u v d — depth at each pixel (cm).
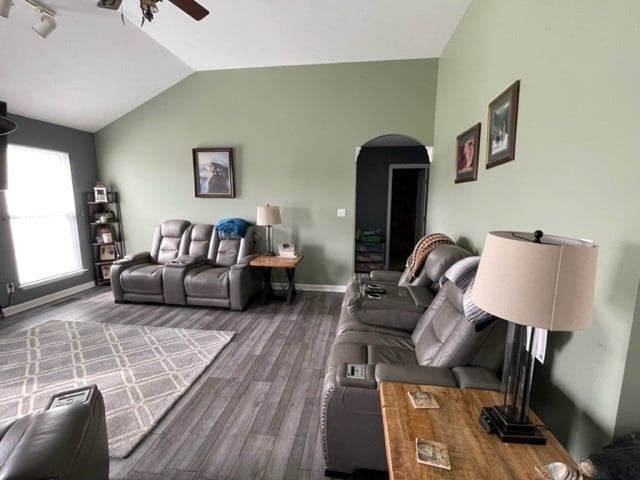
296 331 319
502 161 195
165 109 443
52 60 308
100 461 125
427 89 395
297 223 443
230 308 376
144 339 299
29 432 105
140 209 470
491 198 216
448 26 311
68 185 431
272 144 432
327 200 433
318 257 447
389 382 137
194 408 204
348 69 404
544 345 123
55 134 408
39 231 399
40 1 249
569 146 133
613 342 106
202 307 385
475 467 92
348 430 145
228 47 359
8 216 361
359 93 407
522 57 173
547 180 149
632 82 100
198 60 394
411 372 142
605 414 109
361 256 618
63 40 291
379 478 155
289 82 416
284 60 397
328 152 424
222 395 217
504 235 103
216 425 189
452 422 111
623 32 103
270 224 396
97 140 463
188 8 230
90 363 256
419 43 351
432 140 404
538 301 85
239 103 429
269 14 291
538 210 157
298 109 420
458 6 275
